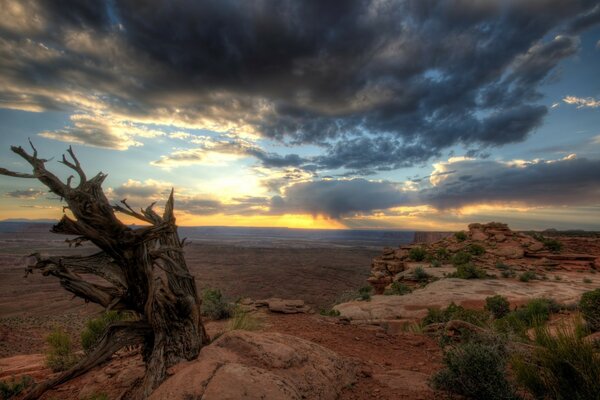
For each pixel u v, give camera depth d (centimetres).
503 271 3136
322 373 478
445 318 1267
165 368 447
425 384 505
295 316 1175
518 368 444
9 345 2883
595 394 371
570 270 3500
